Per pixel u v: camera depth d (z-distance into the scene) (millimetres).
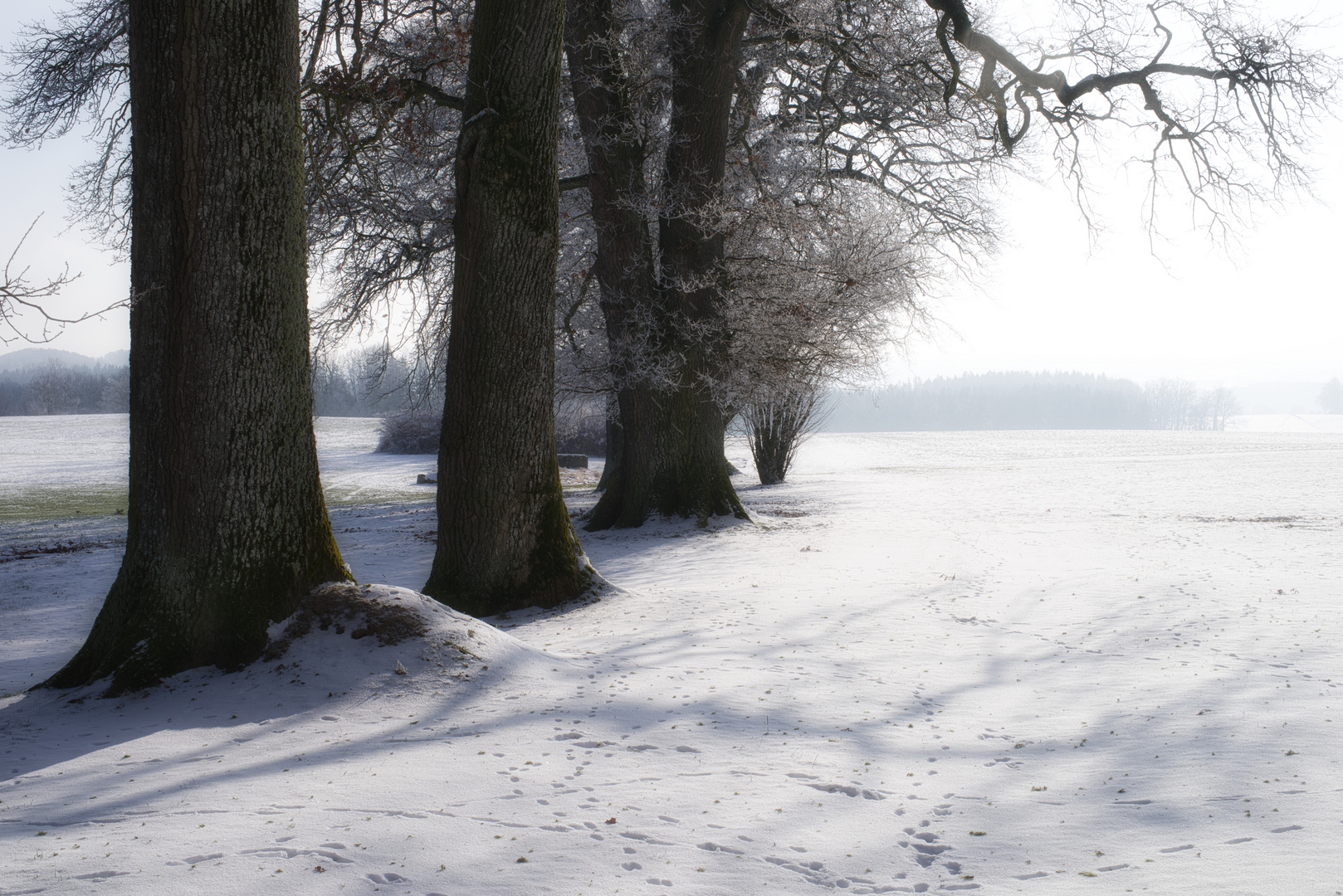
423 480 34531
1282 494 24125
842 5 15414
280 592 6410
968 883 3084
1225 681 5832
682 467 16797
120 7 10492
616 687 5801
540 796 3881
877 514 20062
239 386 6277
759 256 16594
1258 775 4039
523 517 9625
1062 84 14438
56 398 126062
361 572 12562
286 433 6523
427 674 5773
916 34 16234
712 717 5133
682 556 13578
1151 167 16312
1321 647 6777
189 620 6152
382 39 12680
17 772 4406
